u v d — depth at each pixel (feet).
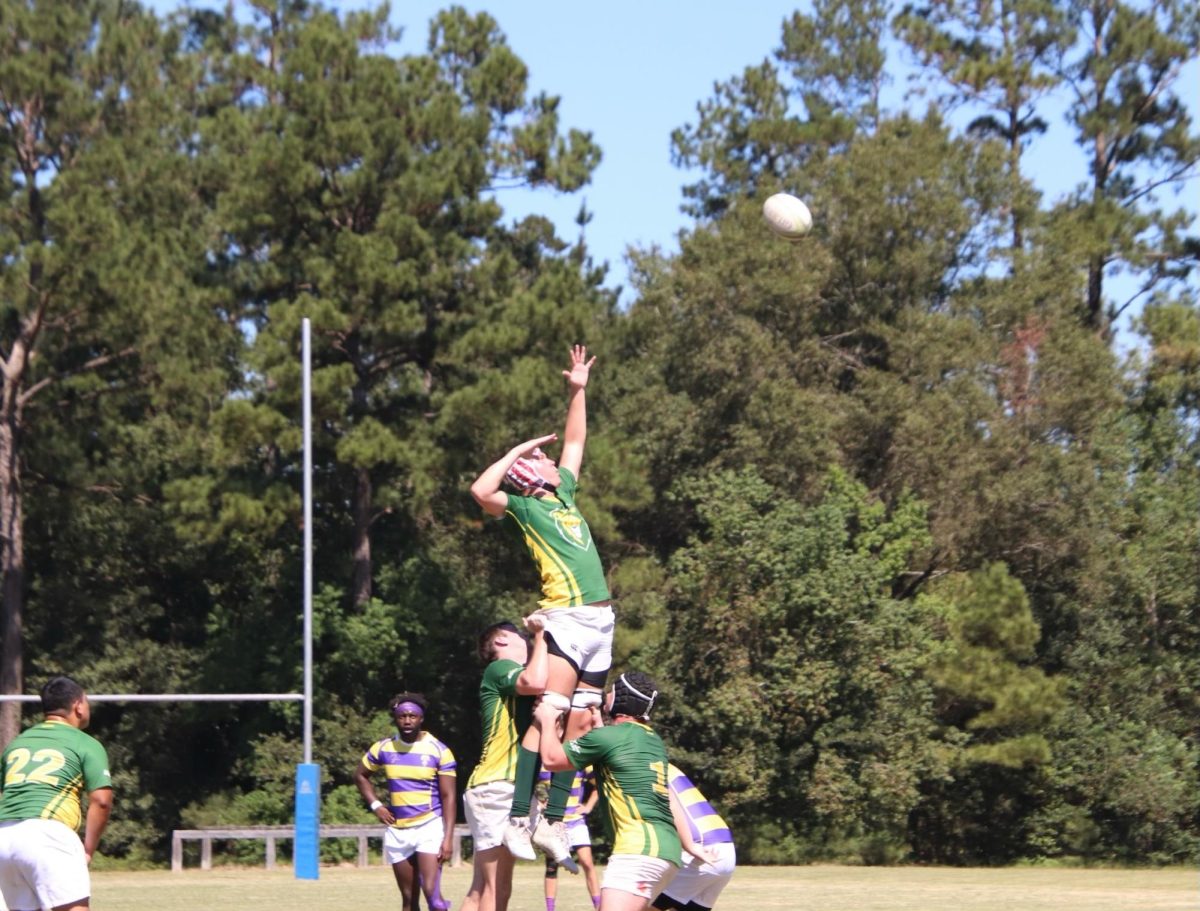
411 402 259.39
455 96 253.65
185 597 294.87
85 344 246.27
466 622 266.57
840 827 251.60
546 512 64.54
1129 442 288.10
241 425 229.45
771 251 285.02
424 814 86.99
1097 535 277.23
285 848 249.55
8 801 60.44
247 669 266.36
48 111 229.04
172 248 245.45
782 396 277.23
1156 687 276.00
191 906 120.88
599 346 271.08
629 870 58.13
